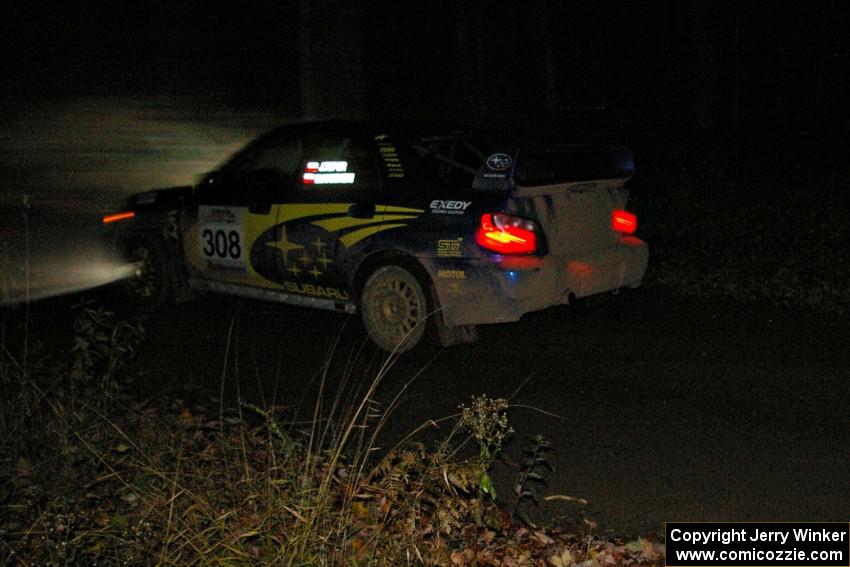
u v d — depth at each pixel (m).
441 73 31.50
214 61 30.55
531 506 5.04
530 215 7.21
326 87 12.45
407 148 7.71
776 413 6.32
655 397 6.70
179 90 29.30
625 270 8.03
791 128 17.14
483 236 7.20
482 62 27.77
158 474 4.17
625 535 4.69
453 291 7.41
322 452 5.18
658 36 29.64
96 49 29.95
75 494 4.42
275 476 4.37
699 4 18.98
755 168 13.34
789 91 28.75
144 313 9.35
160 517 4.10
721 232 11.90
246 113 27.62
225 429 5.39
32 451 5.02
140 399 6.69
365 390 7.00
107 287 10.33
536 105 29.09
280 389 7.07
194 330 8.73
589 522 4.67
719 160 13.13
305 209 8.18
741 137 13.70
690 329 8.44
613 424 6.20
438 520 4.25
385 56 31.84
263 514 4.03
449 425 6.25
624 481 5.32
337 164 8.10
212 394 6.93
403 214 7.60
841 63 27.89
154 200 9.45
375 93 30.83
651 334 8.29
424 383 7.12
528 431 6.12
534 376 7.23
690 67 27.67
